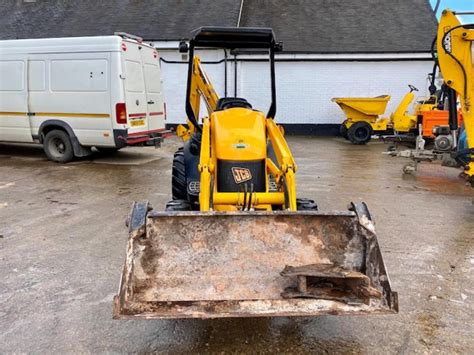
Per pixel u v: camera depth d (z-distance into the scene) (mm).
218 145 4281
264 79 16203
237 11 16828
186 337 3125
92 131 9539
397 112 13898
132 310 2637
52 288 3852
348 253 3088
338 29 16875
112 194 7207
